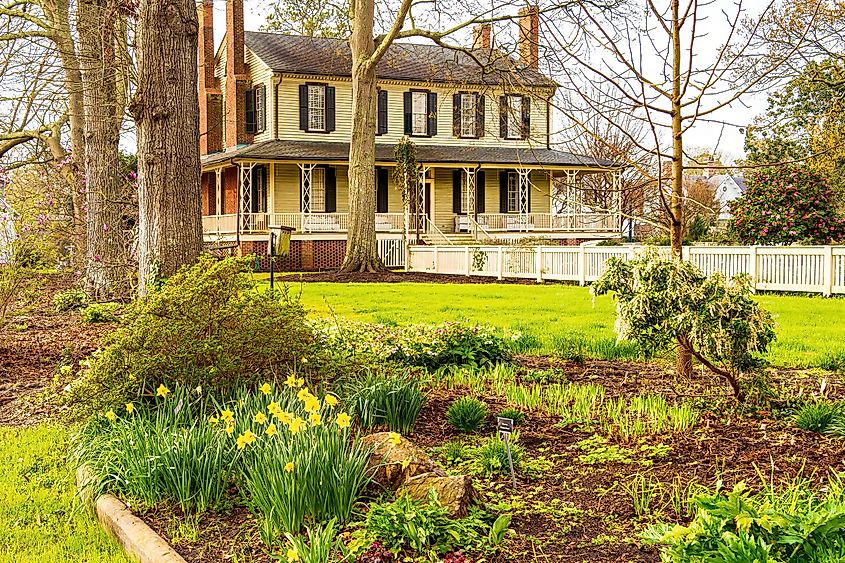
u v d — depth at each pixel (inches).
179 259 432.5
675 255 297.1
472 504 185.5
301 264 1430.9
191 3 440.8
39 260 470.0
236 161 1396.4
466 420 255.1
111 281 667.4
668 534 141.9
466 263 1126.4
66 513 207.9
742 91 273.6
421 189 1544.0
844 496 164.6
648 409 268.4
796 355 389.4
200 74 1681.8
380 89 1585.9
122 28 692.7
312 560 152.5
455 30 1091.9
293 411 222.8
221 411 235.9
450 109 1628.9
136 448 207.9
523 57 405.7
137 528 182.4
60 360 407.8
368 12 1148.5
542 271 1003.3
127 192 737.0
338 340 344.5
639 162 397.1
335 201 1540.4
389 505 176.1
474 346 363.9
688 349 263.0
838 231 901.8
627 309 261.0
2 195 466.3
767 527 133.6
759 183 946.7
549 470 216.2
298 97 1529.3
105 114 689.6
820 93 890.1
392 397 253.3
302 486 176.6
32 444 268.8
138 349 249.0
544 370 350.3
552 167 1510.8
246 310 260.1
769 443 228.5
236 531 183.3
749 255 789.2
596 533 173.9
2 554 181.9
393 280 1015.6
